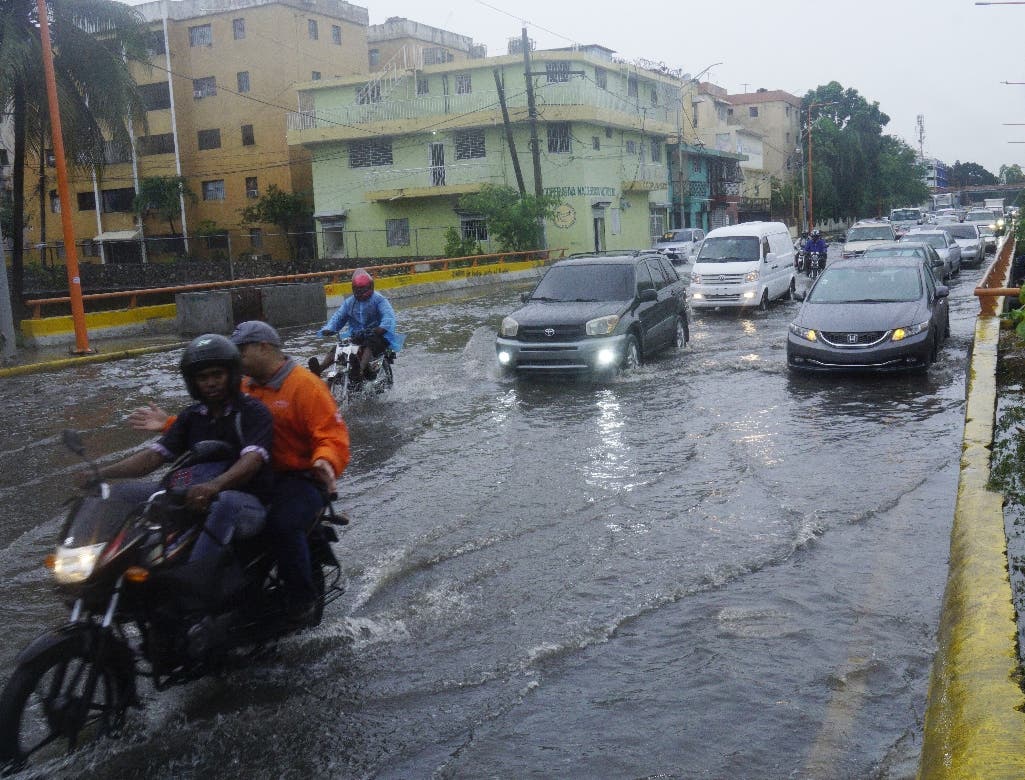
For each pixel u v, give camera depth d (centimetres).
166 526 398
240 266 4644
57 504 807
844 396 1148
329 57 5606
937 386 1186
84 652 382
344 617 532
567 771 371
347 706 432
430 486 809
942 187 18250
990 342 1366
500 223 4422
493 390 1277
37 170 5591
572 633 500
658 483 792
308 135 5022
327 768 381
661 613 523
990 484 682
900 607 516
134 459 435
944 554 596
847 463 832
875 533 643
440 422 1076
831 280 1423
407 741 400
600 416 1080
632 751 383
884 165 9238
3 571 641
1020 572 517
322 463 458
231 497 422
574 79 4856
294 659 481
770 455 871
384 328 1200
